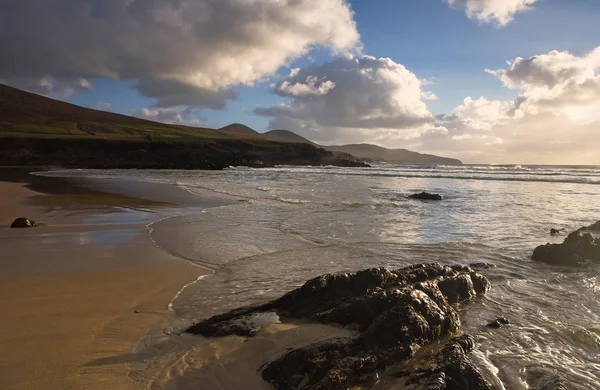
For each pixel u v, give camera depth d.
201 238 12.77
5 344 5.41
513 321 6.40
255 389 4.45
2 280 8.42
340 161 102.62
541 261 10.26
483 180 44.00
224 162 87.19
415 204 22.25
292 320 6.09
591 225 14.98
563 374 4.87
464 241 12.61
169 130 137.88
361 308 5.77
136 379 4.60
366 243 12.16
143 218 16.84
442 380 4.36
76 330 5.92
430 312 5.69
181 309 6.85
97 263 9.83
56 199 23.70
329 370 4.48
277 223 15.59
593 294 7.77
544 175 53.72
